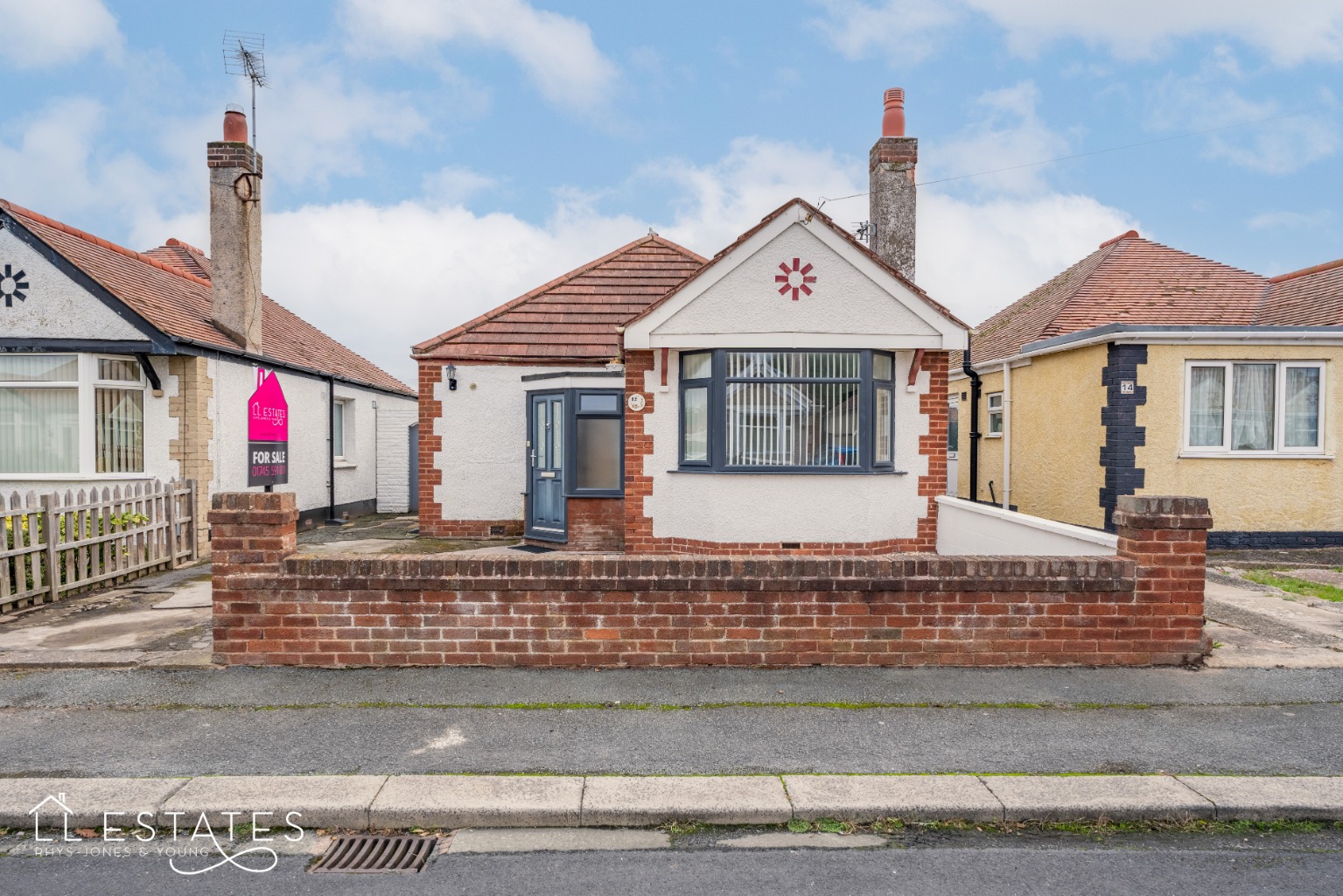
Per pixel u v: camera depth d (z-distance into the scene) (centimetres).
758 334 907
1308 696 510
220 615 555
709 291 914
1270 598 782
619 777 401
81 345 1090
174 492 972
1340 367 1104
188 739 444
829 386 926
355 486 1720
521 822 371
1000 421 1509
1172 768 414
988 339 1697
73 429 1115
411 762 416
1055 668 557
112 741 441
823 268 909
